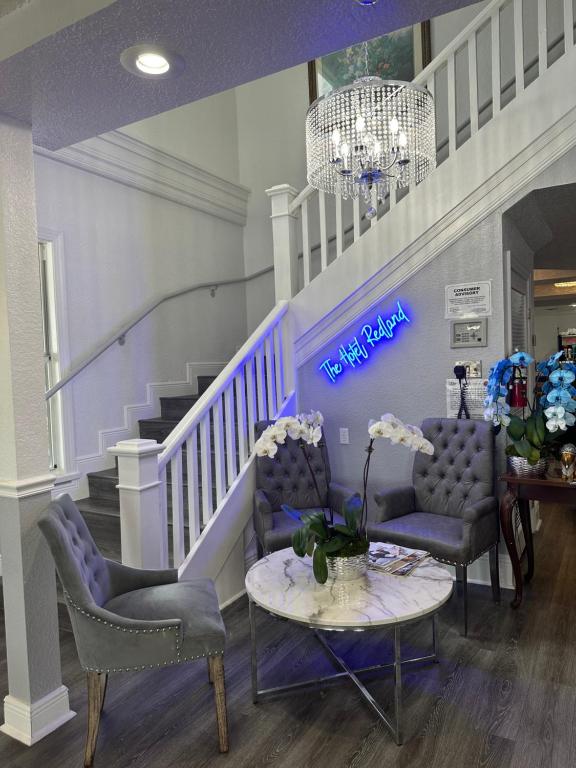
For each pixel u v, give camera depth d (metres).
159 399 4.64
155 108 2.18
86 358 3.98
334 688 2.37
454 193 3.39
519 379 3.21
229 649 2.75
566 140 3.03
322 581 2.08
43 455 2.22
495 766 1.88
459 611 3.09
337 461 3.93
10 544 2.15
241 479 3.43
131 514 2.64
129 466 2.64
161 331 4.72
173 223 4.89
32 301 2.20
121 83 1.97
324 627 1.93
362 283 3.73
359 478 3.86
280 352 3.94
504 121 3.21
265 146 5.70
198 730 2.13
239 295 5.73
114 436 4.22
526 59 4.17
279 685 2.41
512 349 3.53
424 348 3.58
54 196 3.80
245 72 1.94
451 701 2.24
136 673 2.56
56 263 3.81
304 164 5.48
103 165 4.15
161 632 1.96
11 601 2.17
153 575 2.44
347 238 5.08
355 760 1.93
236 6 1.55
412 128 2.76
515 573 3.08
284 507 2.25
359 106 2.74
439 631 2.86
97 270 4.13
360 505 2.22
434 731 2.06
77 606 1.93
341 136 2.77
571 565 3.71
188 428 3.00
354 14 1.63
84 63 1.82
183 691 2.40
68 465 3.84
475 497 3.20
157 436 4.32
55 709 2.21
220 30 1.67
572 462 2.94
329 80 5.26
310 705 2.25
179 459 2.96
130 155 4.39
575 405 2.83
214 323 5.35
